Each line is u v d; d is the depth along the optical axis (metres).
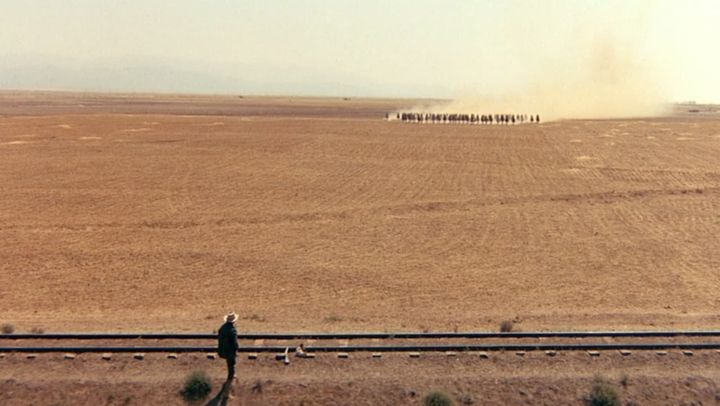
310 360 17.73
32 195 49.41
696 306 24.00
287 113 162.62
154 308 23.91
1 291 26.23
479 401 15.99
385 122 126.56
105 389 16.38
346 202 46.53
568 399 16.12
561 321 21.67
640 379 16.81
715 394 16.36
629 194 49.38
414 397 16.12
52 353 18.03
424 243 34.66
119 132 99.12
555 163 67.19
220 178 57.50
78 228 38.59
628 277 28.16
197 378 16.45
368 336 19.22
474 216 41.75
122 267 30.05
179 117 136.50
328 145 83.38
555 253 32.50
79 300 25.00
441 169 62.94
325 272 29.03
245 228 38.47
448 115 135.62
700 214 42.25
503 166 65.00
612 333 19.25
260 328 20.77
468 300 24.75
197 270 29.50
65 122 117.12
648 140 92.69
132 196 49.12
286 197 48.50
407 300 24.78
